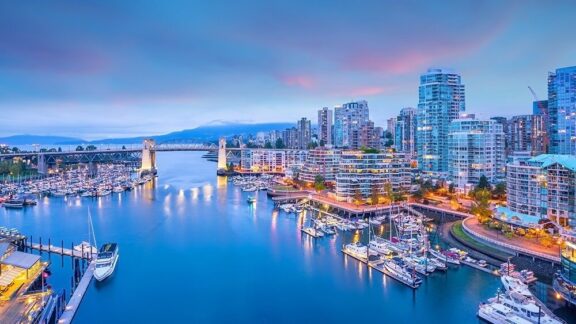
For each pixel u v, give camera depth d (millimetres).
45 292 111000
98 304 114938
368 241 174000
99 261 135375
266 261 150375
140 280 132250
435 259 141500
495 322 100438
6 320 95438
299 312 111688
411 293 120938
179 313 110750
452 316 107750
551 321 94875
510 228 166625
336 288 125812
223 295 121625
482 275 130750
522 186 182875
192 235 187375
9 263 119438
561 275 109875
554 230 159500
